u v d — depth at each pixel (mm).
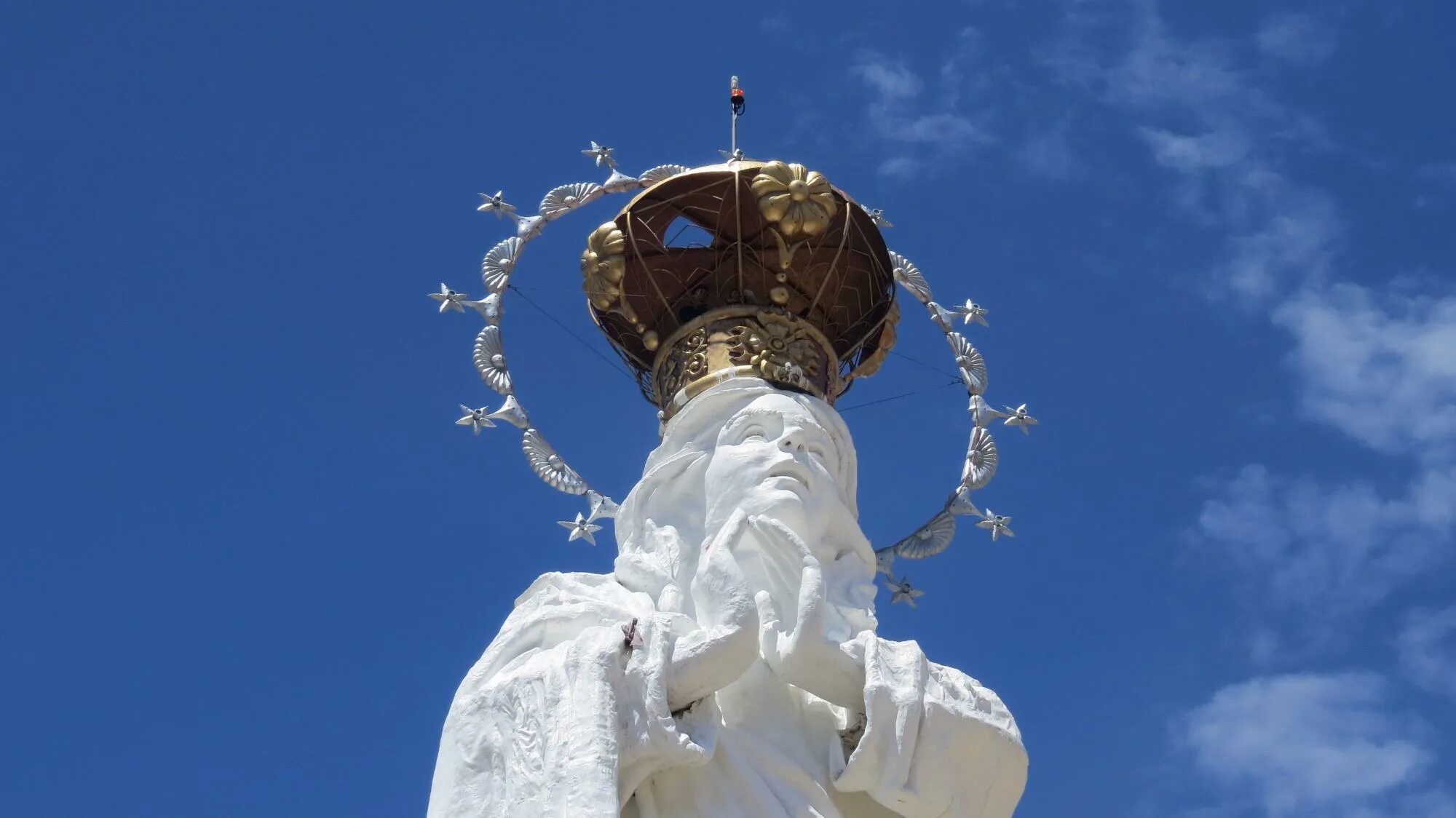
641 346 27859
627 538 25250
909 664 22797
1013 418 28719
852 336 28156
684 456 25375
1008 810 23094
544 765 21188
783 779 22500
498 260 28328
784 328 27031
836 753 22812
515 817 21000
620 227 27594
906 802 22391
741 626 22234
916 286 29312
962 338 29219
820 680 22797
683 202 27375
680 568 24406
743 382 26000
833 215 27141
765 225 27172
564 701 21516
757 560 23719
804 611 22766
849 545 25094
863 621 24047
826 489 24812
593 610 23156
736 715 23062
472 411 27406
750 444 25016
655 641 21984
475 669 22797
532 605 23812
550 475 27141
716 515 24469
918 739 22406
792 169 26984
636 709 21594
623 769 21531
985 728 22719
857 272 27859
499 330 27953
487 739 21875
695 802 22016
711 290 27344
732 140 29250
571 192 28812
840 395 28359
